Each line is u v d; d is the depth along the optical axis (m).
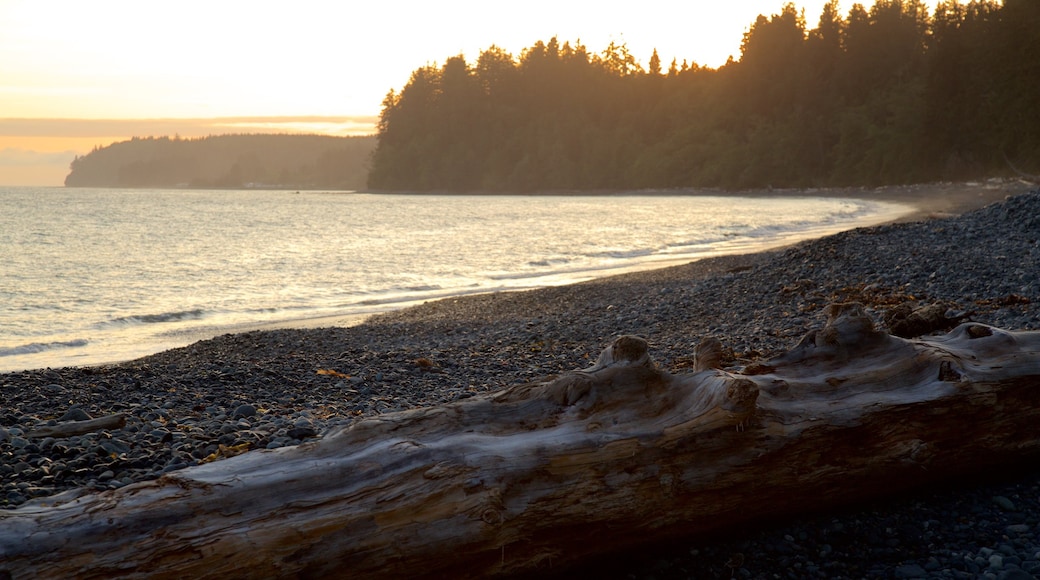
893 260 13.09
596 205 84.69
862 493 3.81
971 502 3.98
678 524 3.37
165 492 2.73
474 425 3.38
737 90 124.69
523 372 8.70
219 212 72.94
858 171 97.81
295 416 6.08
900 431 3.80
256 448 4.71
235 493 2.77
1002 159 74.69
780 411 3.58
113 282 22.11
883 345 4.34
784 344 8.44
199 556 2.57
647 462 3.24
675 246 30.25
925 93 87.75
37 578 2.40
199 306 17.55
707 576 3.33
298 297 18.94
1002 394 4.07
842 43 117.88
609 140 137.50
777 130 113.56
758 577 3.32
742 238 33.03
